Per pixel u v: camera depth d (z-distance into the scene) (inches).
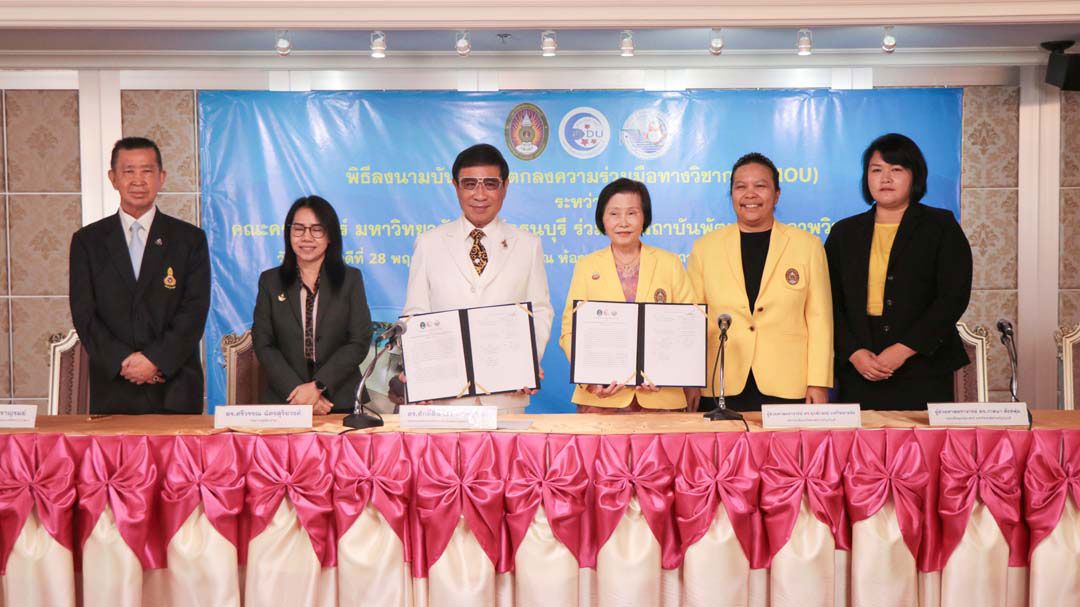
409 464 94.9
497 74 170.2
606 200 147.7
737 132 171.3
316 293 156.2
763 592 95.2
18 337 172.1
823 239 171.9
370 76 170.1
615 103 170.7
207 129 169.3
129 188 160.6
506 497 94.0
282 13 123.6
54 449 94.0
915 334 139.3
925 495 95.3
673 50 167.5
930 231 144.3
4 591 93.7
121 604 92.3
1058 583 93.4
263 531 93.9
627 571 91.9
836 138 170.7
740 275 141.9
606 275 146.7
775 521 93.7
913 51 168.9
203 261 160.4
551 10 124.2
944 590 94.7
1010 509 94.3
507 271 156.7
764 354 139.6
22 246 170.6
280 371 148.2
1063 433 95.0
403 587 94.0
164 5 122.4
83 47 163.2
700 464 94.3
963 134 170.6
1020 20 124.1
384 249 171.9
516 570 93.9
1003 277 172.4
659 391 140.6
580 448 94.0
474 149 157.8
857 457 95.1
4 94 168.4
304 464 94.2
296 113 170.1
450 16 124.2
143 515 92.8
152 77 168.6
